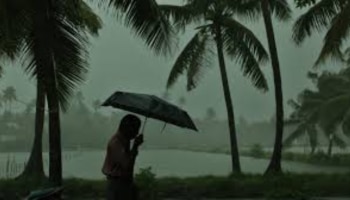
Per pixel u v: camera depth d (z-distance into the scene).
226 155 100.62
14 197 18.98
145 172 19.33
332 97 52.16
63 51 13.66
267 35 24.50
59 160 12.52
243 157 85.75
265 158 81.06
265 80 26.62
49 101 12.52
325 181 20.56
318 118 52.69
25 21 13.00
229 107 27.06
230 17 26.47
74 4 13.59
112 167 8.80
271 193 19.64
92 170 44.00
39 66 13.00
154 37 12.91
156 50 13.02
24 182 20.19
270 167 23.88
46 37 12.45
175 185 20.66
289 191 19.52
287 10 24.81
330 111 47.97
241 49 26.14
